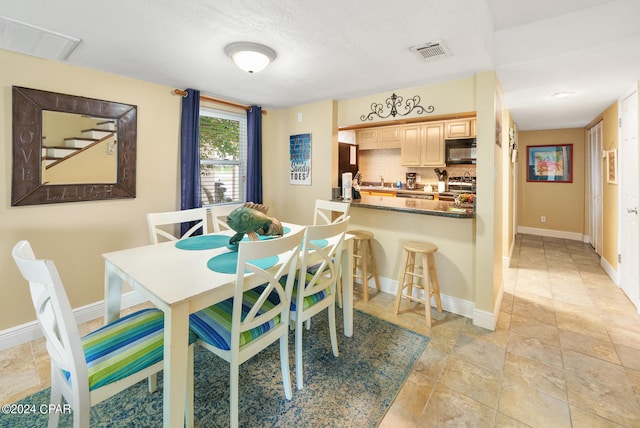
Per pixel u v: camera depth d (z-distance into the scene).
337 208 2.71
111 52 2.07
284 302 1.63
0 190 2.07
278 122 3.90
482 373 1.91
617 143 3.42
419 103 2.85
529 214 6.03
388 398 1.70
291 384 1.81
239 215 1.82
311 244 1.74
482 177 2.46
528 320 2.62
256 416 1.57
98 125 2.46
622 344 2.24
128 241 2.72
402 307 2.85
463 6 1.50
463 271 2.70
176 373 1.24
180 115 2.99
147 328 1.44
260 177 3.75
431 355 2.10
